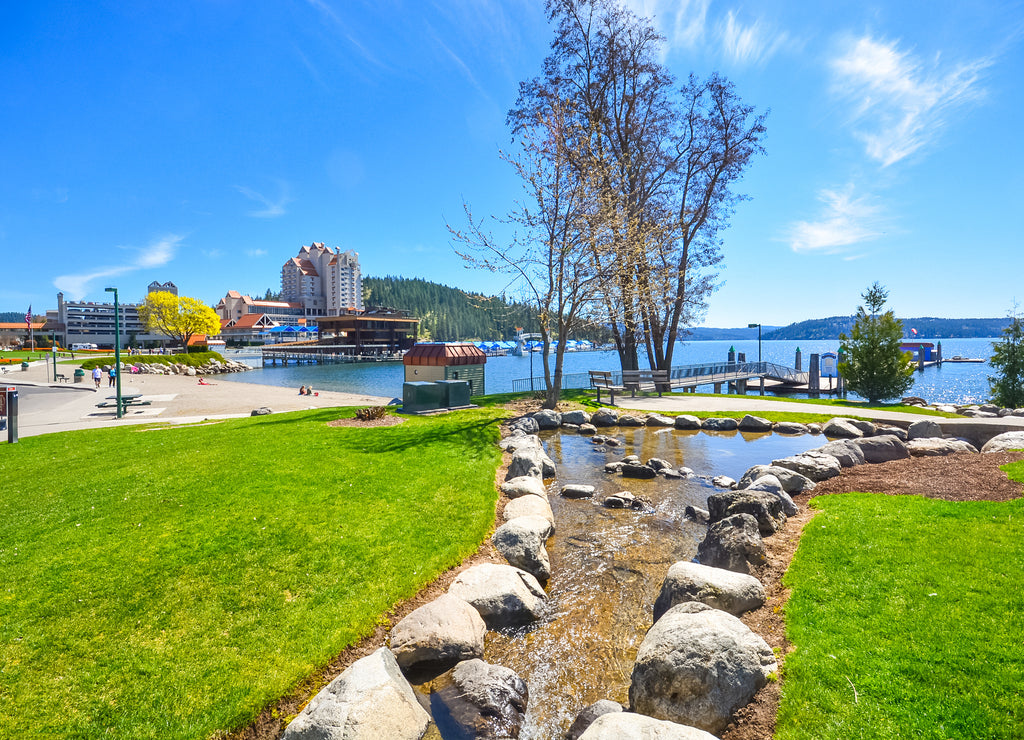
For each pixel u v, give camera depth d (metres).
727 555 6.18
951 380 51.56
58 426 17.98
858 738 3.30
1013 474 8.05
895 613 4.55
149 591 5.57
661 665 3.96
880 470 9.61
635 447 13.69
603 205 18.52
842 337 23.12
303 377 61.88
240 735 3.93
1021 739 3.12
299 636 4.94
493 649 5.12
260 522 7.31
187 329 96.00
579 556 7.16
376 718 3.67
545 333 18.73
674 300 24.75
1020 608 4.38
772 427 16.02
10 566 6.06
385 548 6.71
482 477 9.85
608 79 23.61
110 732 3.82
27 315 51.28
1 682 4.22
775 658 4.22
